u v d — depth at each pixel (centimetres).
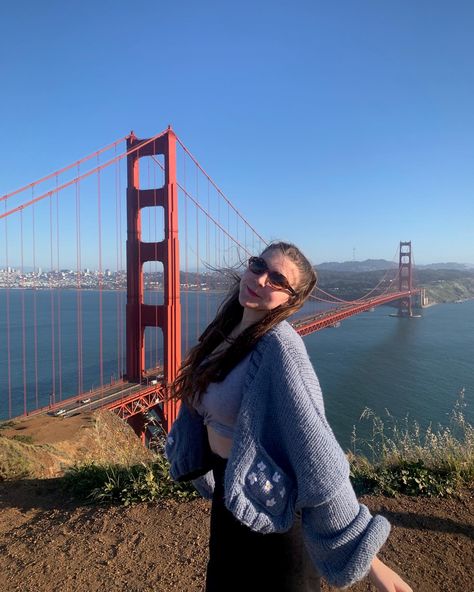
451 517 330
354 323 7738
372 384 3472
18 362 4525
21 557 309
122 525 338
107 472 408
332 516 113
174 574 277
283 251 135
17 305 10838
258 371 125
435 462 407
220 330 151
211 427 140
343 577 111
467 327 7206
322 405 123
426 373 3881
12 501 406
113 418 1795
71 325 7238
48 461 708
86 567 291
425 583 260
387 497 362
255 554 129
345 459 117
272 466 121
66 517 362
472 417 2617
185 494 374
